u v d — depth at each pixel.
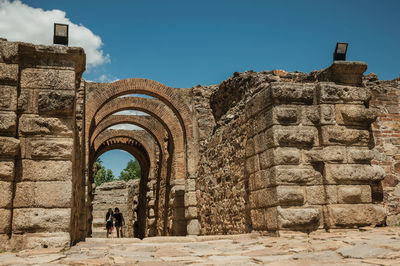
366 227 8.11
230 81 13.77
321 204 8.24
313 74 9.87
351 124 8.67
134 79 16.19
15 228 6.48
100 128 20.02
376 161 9.09
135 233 27.67
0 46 6.98
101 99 15.60
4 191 6.51
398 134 9.40
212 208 13.52
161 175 20.27
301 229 8.05
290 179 8.17
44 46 7.20
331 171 8.27
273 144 8.35
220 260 5.05
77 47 7.34
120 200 36.38
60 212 6.68
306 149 8.47
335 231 8.01
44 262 4.95
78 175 9.84
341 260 4.58
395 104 9.62
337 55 9.00
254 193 9.38
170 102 16.62
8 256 5.59
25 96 7.05
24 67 7.15
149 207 21.61
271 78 10.95
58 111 7.10
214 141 14.12
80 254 5.71
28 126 6.94
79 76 8.21
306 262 4.56
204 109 16.97
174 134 17.53
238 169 11.03
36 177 6.77
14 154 6.67
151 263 4.87
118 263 4.86
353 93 8.77
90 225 16.64
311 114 8.61
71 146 7.01
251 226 9.70
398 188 9.03
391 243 5.04
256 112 9.42
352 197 8.22
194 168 16.19
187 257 5.41
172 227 16.72
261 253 5.54
